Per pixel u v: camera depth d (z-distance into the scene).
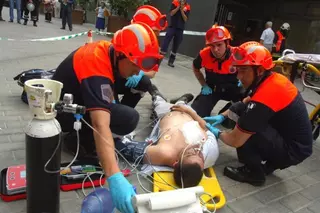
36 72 3.58
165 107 3.48
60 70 2.20
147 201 1.37
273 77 2.36
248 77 2.36
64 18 11.19
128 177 2.45
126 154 2.62
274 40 9.71
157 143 2.64
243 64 2.28
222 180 2.69
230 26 12.88
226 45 3.47
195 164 2.22
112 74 1.89
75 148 2.62
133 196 1.40
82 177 2.22
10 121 3.07
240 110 2.69
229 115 2.77
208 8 8.66
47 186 1.67
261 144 2.53
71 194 2.15
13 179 2.05
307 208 2.45
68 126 2.50
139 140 3.12
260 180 2.65
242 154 2.64
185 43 9.50
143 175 2.43
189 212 1.45
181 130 2.58
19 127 2.97
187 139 2.49
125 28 1.81
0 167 2.29
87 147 2.63
